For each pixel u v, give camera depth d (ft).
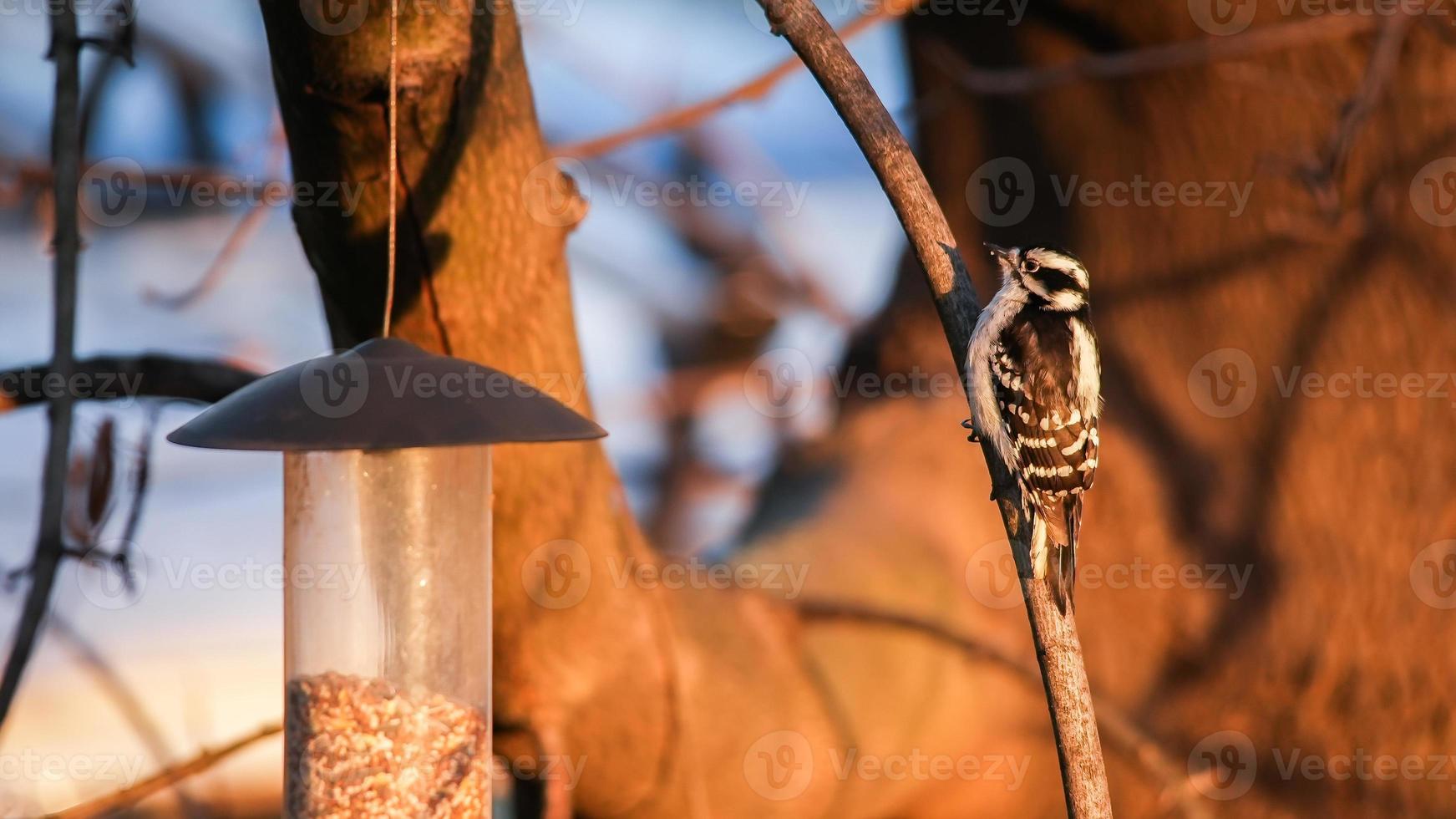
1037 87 38.29
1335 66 40.96
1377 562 40.81
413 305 24.13
